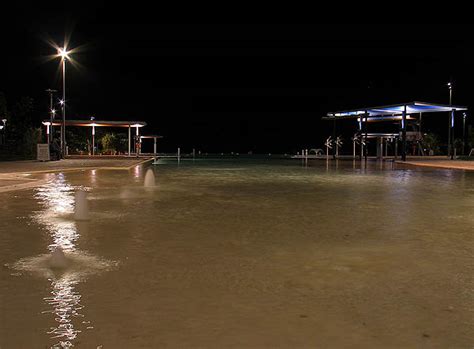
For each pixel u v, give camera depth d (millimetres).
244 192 17125
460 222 10625
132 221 10641
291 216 11461
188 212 12062
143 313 4773
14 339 4129
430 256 7363
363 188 18891
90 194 16094
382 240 8609
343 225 10211
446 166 35906
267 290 5578
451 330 4344
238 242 8406
